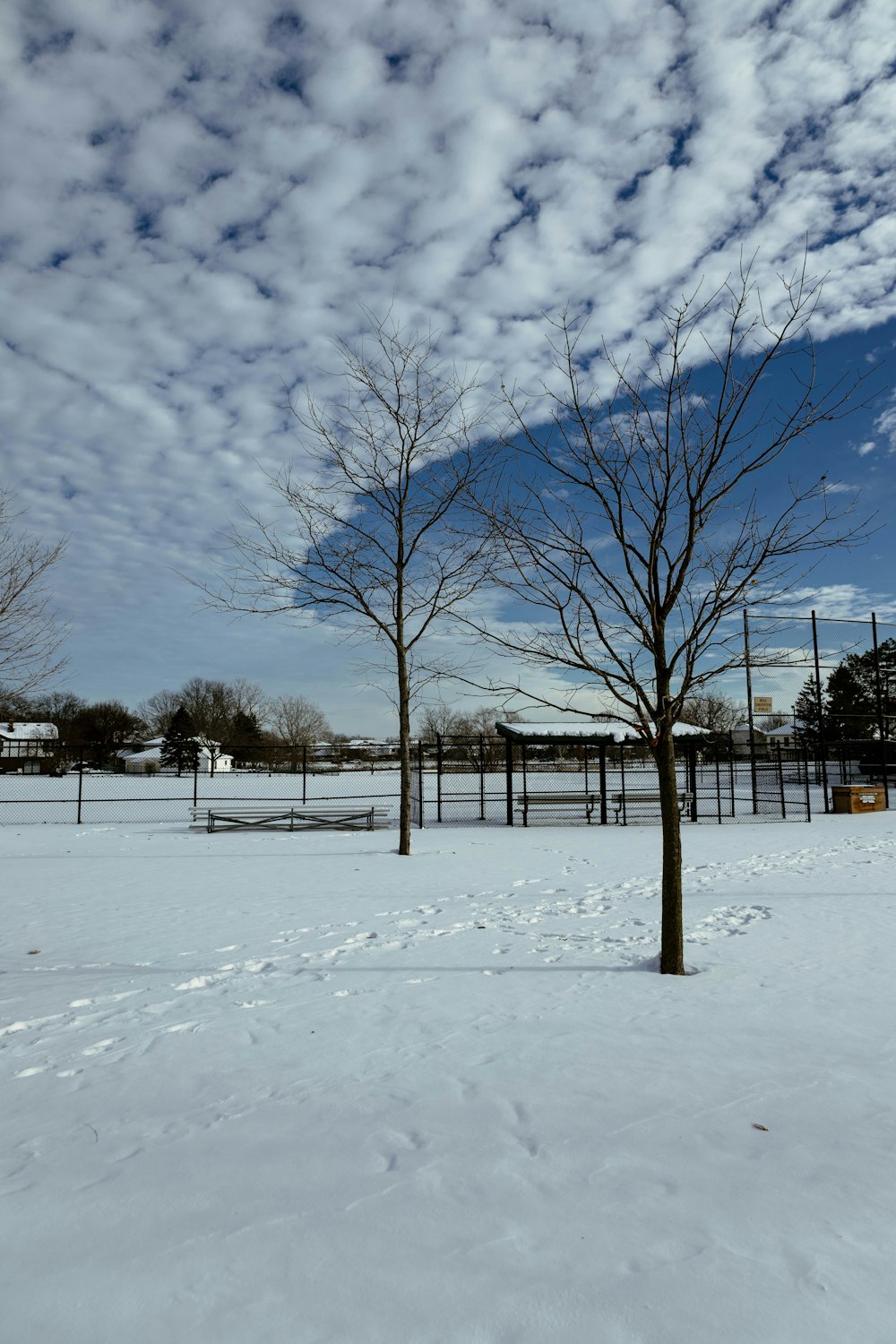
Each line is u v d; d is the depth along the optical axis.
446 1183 3.35
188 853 17.14
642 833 21.14
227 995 6.40
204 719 93.00
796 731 37.69
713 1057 4.85
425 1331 2.43
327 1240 2.94
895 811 28.03
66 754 76.12
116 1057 5.01
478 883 12.38
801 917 9.40
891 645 41.59
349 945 8.12
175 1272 2.75
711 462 7.26
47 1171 3.53
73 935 8.84
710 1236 2.95
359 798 35.19
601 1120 3.96
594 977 6.82
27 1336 2.43
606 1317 2.49
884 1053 4.93
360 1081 4.54
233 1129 3.93
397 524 16.83
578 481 7.82
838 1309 2.53
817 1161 3.53
